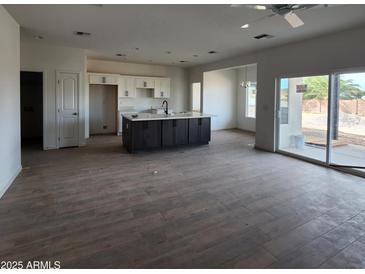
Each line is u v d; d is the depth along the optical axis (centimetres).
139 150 633
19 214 287
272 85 620
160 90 966
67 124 665
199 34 497
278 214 292
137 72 938
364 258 212
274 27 441
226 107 1055
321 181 408
